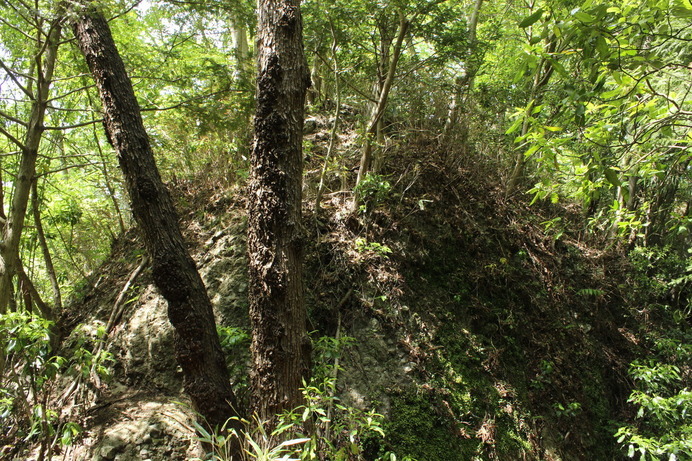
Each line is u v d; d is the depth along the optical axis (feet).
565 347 16.46
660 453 12.80
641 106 8.13
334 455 8.46
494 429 12.68
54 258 21.84
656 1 6.43
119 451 10.55
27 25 13.98
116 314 14.14
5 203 18.34
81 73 15.99
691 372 18.28
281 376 9.14
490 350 14.48
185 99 14.96
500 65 21.03
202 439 8.05
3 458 10.85
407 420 11.88
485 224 18.06
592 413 15.35
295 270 9.50
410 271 15.03
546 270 18.28
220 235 15.60
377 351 13.01
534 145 8.12
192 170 19.10
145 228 10.08
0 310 12.09
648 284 20.98
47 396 10.35
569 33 6.68
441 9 14.26
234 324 13.09
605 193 21.56
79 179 21.40
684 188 23.25
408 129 18.15
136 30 17.52
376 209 15.80
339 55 17.08
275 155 9.39
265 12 9.62
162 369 12.56
